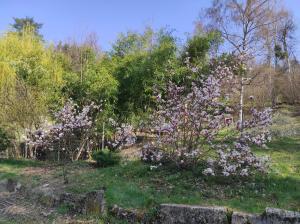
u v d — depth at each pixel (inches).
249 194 239.5
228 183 260.8
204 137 279.9
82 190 277.0
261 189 246.4
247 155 264.2
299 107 717.9
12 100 475.8
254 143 276.5
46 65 588.7
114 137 473.7
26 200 297.3
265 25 771.4
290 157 329.4
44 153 477.1
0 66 514.9
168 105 297.1
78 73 574.2
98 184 285.3
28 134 461.7
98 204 249.1
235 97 330.6
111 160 356.8
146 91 509.0
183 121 281.9
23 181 332.8
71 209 262.1
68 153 437.1
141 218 229.6
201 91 285.0
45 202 282.4
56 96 505.7
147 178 284.4
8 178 347.6
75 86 516.4
